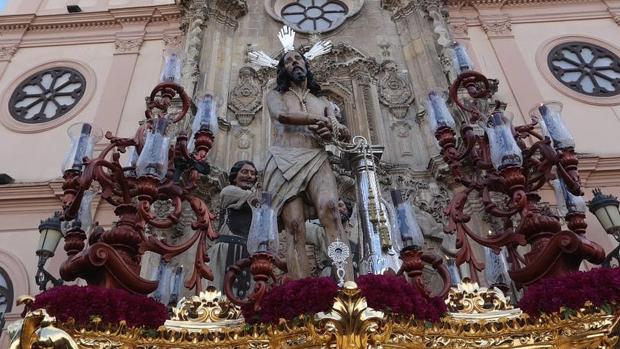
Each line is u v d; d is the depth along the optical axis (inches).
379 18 535.2
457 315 179.6
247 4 550.3
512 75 513.0
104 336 162.4
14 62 549.0
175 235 323.6
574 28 565.9
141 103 495.8
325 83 454.9
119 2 615.5
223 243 302.2
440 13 506.3
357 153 263.3
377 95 455.2
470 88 246.4
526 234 194.5
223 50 483.2
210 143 239.3
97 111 490.3
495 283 251.8
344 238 222.7
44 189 431.8
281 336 167.8
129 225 188.7
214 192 358.0
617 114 482.6
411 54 485.7
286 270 196.4
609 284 167.3
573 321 167.9
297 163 235.9
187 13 525.0
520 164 201.0
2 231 412.2
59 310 158.7
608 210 316.8
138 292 179.9
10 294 374.6
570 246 176.2
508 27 562.9
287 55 272.7
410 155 413.4
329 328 161.2
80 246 196.4
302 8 561.3
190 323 177.6
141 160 196.2
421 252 185.2
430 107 255.8
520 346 171.3
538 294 171.8
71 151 218.4
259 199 220.5
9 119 497.7
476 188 222.1
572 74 522.0
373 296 165.3
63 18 581.3
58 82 530.9
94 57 548.4
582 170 430.3
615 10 578.6
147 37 561.0
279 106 254.8
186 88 410.0
